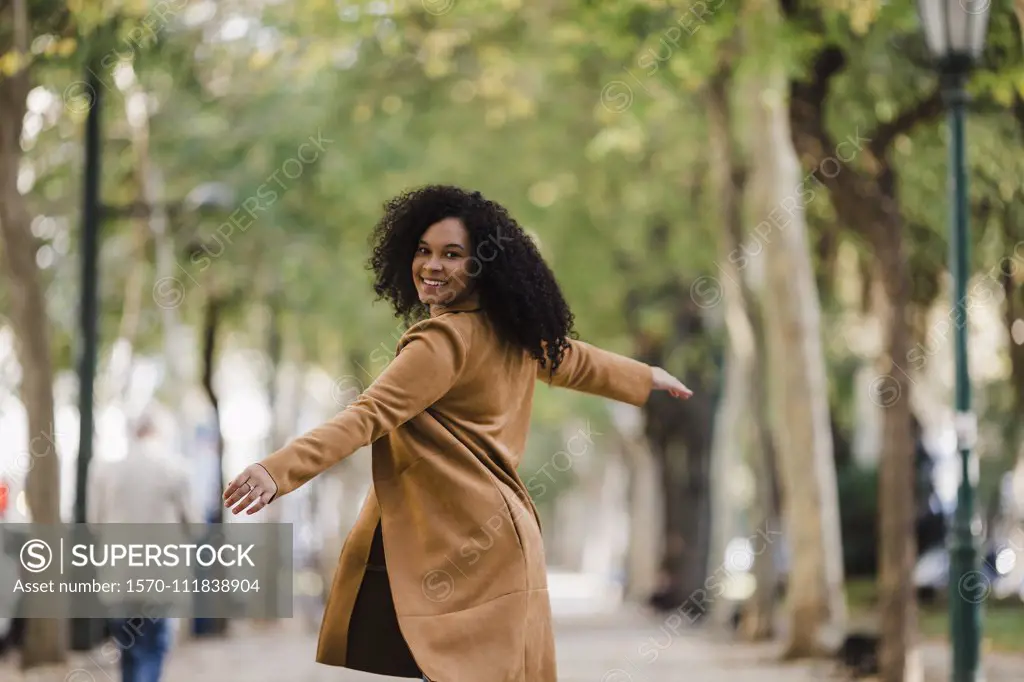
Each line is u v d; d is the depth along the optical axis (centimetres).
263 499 616
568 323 730
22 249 2105
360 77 2730
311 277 3055
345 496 3975
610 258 3500
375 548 691
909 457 1903
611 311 3828
